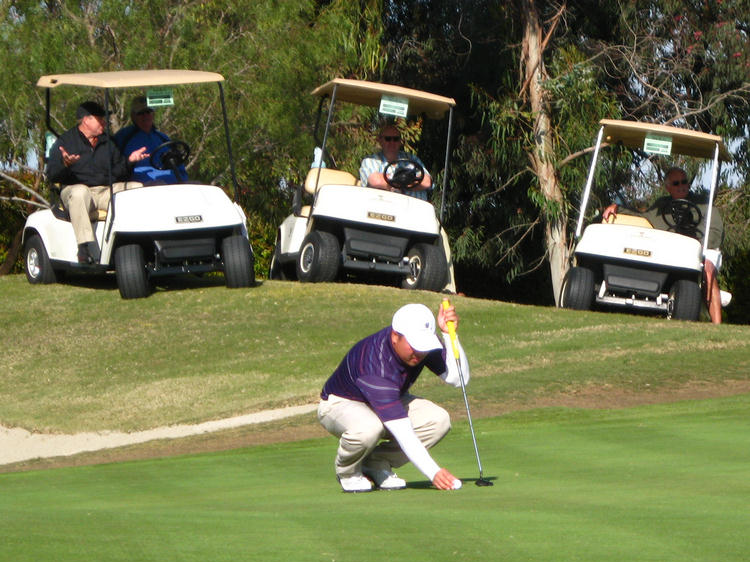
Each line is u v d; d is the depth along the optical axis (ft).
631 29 201.36
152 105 138.41
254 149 191.31
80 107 141.38
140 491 54.03
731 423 71.46
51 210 156.76
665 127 136.87
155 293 147.54
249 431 87.20
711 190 133.39
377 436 50.34
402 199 143.33
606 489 46.70
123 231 136.46
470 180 222.69
